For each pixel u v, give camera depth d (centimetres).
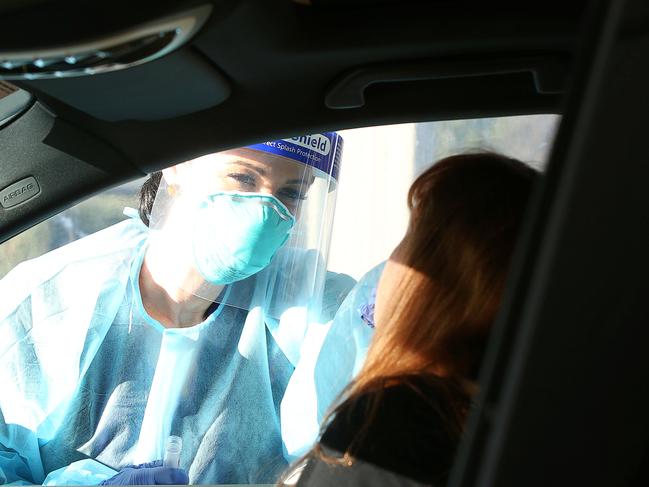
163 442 227
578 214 47
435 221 119
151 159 118
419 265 118
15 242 278
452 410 107
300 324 234
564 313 48
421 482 102
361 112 111
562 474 50
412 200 125
